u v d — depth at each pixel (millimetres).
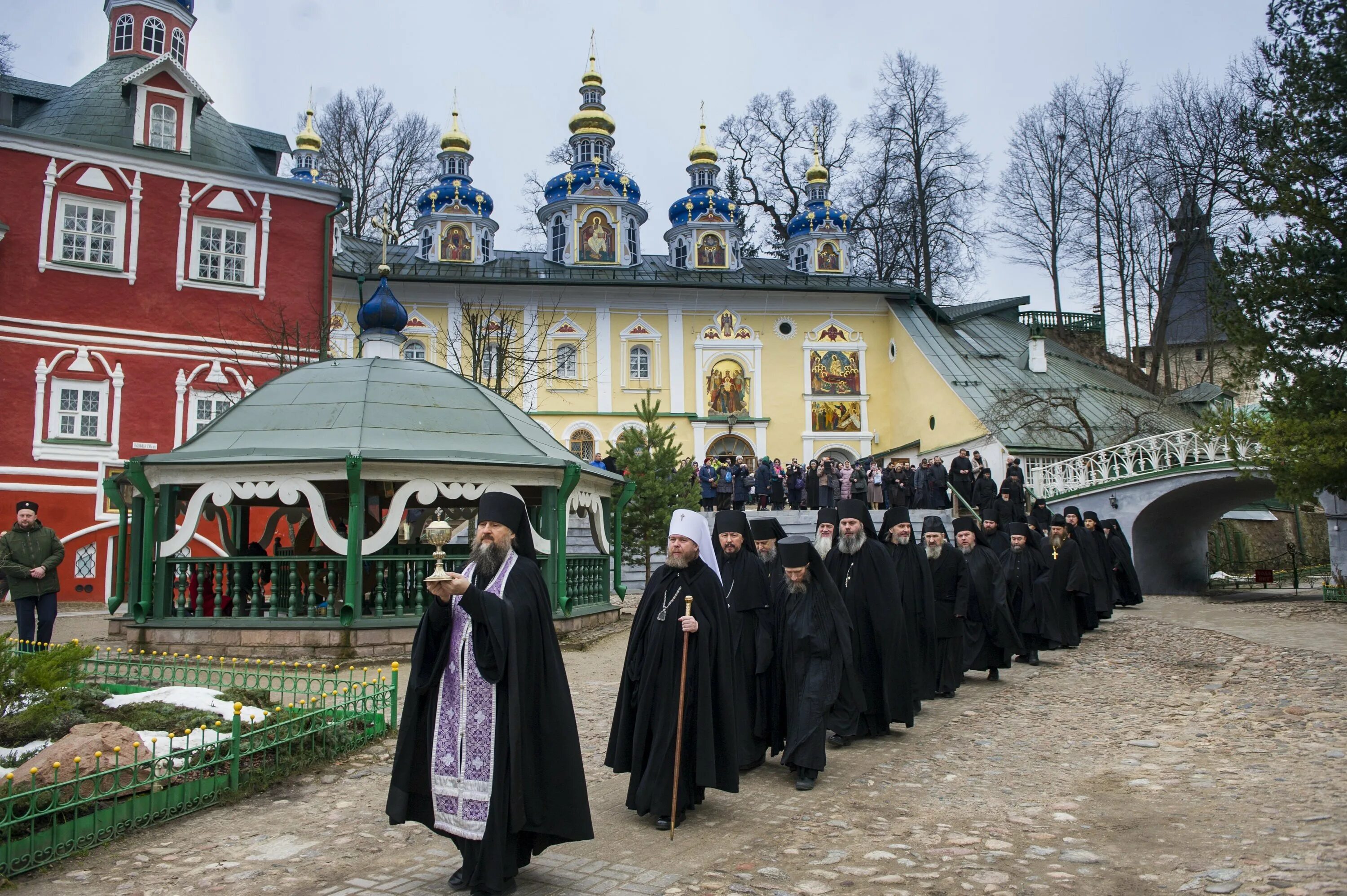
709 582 6395
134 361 24266
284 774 6945
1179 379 59469
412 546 14289
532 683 4961
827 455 41938
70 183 24031
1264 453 19500
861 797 6809
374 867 5289
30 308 23328
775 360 42000
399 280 38125
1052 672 12977
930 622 10016
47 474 23062
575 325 40500
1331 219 19062
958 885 4980
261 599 12344
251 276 25797
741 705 7277
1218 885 4848
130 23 27281
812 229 45719
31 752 6234
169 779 6117
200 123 26766
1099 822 6125
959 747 8500
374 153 45938
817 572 7445
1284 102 20531
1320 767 7375
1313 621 17281
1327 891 4625
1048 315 51062
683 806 6148
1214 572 36188
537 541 13695
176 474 12461
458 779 4754
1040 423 33594
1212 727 9133
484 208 42469
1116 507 27734
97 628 15781
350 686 8047
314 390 13695
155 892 4934
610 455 21812
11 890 4938
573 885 5004
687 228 43688
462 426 13555
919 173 48594
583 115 45562
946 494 29047
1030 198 49531
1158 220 46750
